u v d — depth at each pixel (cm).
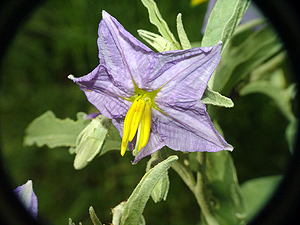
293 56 9
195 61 7
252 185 11
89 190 18
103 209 18
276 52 10
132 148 8
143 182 7
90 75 7
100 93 8
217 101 7
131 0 18
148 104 7
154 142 8
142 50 7
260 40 11
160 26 8
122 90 7
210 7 12
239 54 11
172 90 7
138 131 8
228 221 10
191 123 7
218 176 10
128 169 18
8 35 15
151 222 17
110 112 8
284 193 9
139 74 7
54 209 18
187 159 9
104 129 8
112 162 18
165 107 7
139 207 7
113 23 7
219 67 10
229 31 8
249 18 11
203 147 7
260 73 12
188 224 17
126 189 18
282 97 11
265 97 17
